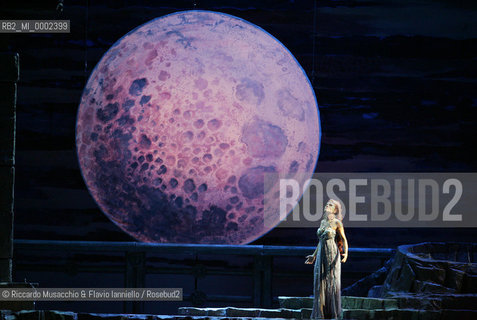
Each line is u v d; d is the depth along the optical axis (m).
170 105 41.91
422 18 28.94
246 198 40.91
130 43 42.00
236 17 29.48
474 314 18.00
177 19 40.66
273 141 40.16
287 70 31.27
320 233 18.59
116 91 41.59
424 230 28.45
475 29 28.75
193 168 41.50
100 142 40.41
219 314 20.28
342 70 29.06
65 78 30.02
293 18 29.33
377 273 25.91
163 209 41.81
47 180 29.89
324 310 18.12
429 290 19.97
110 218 29.97
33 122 29.92
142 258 28.03
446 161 28.61
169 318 17.59
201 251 27.70
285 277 28.61
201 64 42.09
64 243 28.08
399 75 28.95
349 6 29.12
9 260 18.86
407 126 28.84
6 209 18.83
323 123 29.00
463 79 28.75
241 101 41.03
